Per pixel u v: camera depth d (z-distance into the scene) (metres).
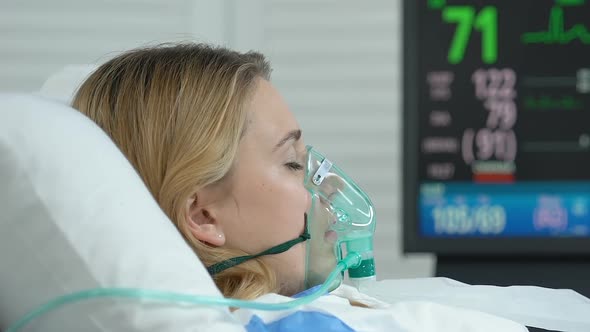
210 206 1.59
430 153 3.34
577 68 3.32
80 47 3.78
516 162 3.33
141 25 3.79
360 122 3.83
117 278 1.21
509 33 3.32
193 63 1.60
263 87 1.64
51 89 2.06
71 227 1.22
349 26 3.81
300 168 1.68
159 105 1.56
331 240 1.77
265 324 1.44
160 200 1.55
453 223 3.33
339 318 1.47
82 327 1.20
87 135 1.34
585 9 3.30
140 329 1.19
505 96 3.32
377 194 3.83
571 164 3.32
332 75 3.82
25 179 1.23
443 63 3.33
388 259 3.83
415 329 1.50
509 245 3.32
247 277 1.59
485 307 1.86
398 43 3.80
